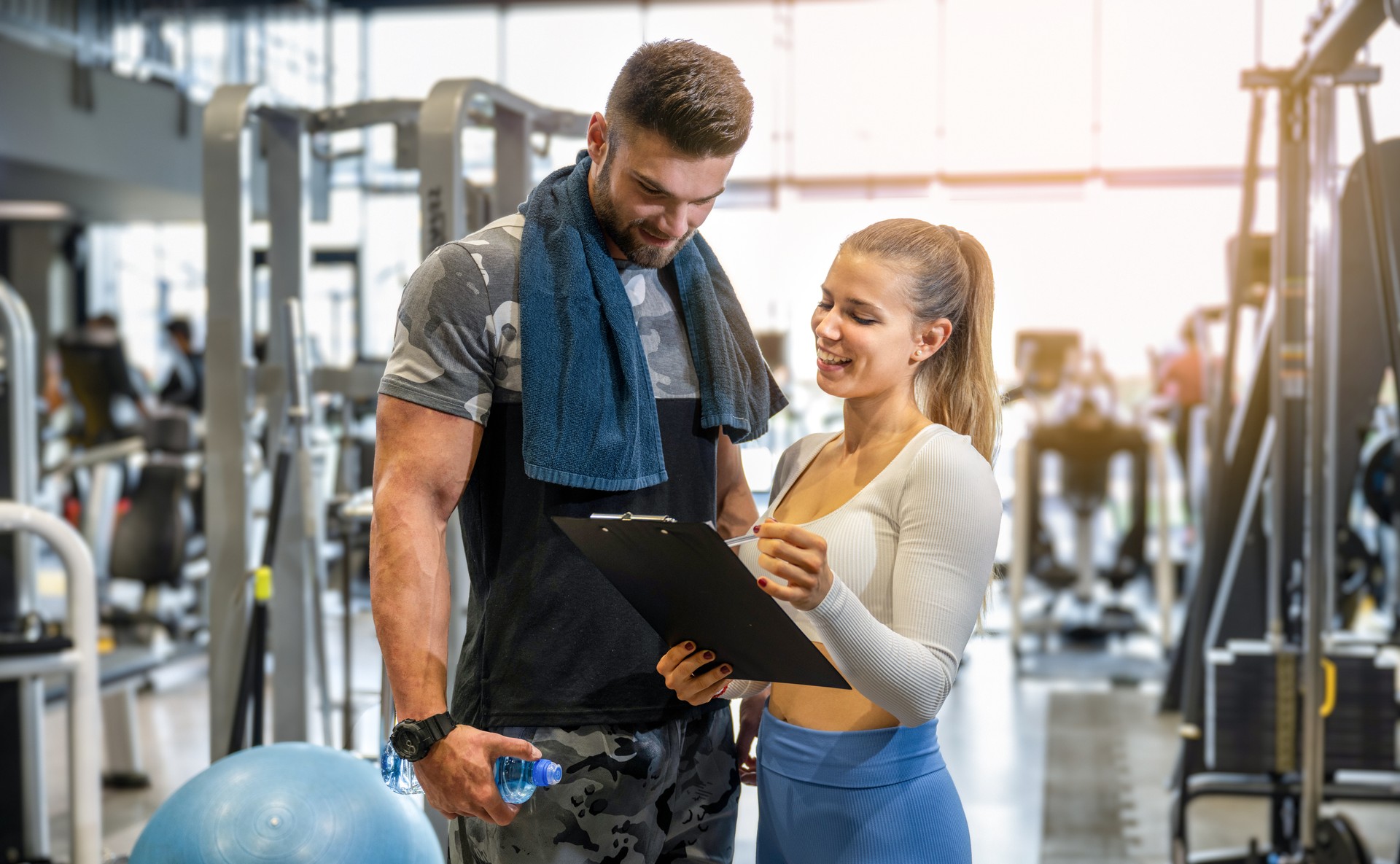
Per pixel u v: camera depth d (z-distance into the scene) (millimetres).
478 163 3799
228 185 2578
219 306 2607
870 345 1424
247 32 10203
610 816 1445
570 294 1388
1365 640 3182
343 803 1860
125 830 3502
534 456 1352
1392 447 4391
